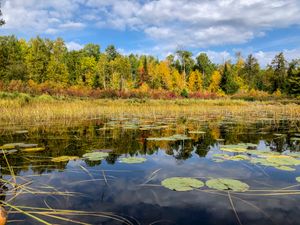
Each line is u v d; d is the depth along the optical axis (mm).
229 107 17469
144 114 12500
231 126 7898
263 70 62156
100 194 2463
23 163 3553
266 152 4102
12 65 32125
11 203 2285
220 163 3584
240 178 2920
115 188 2617
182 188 2539
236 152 4266
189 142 5195
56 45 47844
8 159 3750
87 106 14492
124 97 26922
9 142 5020
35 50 42531
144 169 3279
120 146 4762
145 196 2408
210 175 3035
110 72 45719
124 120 9609
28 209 2162
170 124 8312
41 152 4207
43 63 39594
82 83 44406
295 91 33406
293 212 2090
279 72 44688
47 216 2039
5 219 1984
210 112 14383
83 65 47250
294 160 3582
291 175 3027
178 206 2205
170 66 55656
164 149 4500
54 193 2498
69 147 4621
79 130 6742
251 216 2027
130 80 47125
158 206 2195
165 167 3381
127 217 2014
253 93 39406
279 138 5668
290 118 10773
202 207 2180
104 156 3855
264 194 2457
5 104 11430
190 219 1977
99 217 2016
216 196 2402
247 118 10820
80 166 3408
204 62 55188
